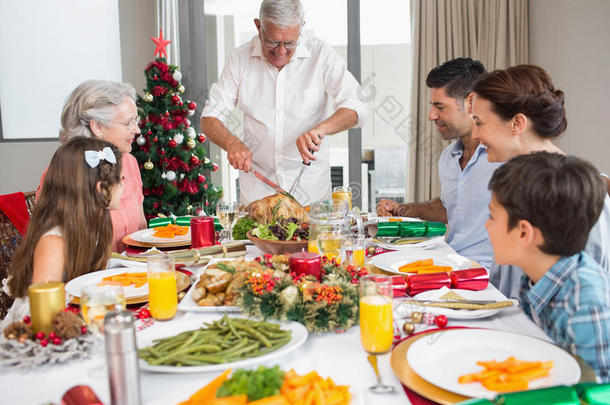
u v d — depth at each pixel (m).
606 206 1.36
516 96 1.43
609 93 3.31
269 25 2.29
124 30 4.54
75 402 0.77
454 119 2.13
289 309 1.07
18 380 0.89
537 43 3.97
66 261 1.46
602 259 1.33
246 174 2.90
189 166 3.84
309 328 1.06
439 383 0.81
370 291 0.98
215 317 1.17
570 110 3.67
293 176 2.85
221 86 2.77
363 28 4.35
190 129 3.85
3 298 2.07
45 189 1.48
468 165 2.05
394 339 1.06
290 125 2.76
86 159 1.47
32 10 4.49
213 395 0.79
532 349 0.94
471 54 4.05
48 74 4.56
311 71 2.71
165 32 4.32
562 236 1.02
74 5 4.51
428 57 4.08
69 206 1.46
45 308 0.99
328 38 4.38
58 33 4.53
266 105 2.75
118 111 2.08
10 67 4.53
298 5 2.30
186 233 2.12
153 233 2.11
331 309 1.08
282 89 2.71
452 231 2.19
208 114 2.70
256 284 1.11
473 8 3.99
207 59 4.50
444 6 4.03
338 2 4.32
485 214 1.99
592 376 0.83
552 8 3.77
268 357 0.91
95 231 1.50
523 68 1.47
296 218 1.79
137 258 1.65
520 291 1.28
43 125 4.62
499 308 1.17
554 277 1.05
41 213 1.47
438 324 1.11
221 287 1.24
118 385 0.74
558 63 3.76
